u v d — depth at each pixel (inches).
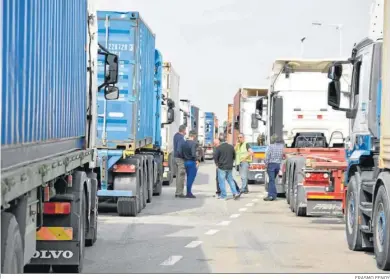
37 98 511.5
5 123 415.2
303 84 1605.6
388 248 690.2
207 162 3875.5
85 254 811.4
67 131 666.2
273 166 1574.8
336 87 916.0
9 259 416.2
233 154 1617.9
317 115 1601.9
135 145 1237.7
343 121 1598.2
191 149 1630.2
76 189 655.8
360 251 848.3
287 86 1608.0
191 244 897.5
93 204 871.7
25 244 489.7
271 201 1567.4
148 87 1478.8
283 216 1257.4
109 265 737.0
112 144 1228.5
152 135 1588.3
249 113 2625.5
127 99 1238.9
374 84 815.7
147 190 1465.3
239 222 1155.3
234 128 3120.1
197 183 2196.1
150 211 1320.1
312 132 1605.6
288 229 1067.3
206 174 2677.2
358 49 900.6
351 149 920.3
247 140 2615.7
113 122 1231.5
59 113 614.9
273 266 736.3
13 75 431.8
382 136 734.5
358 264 751.1
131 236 972.6
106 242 913.5
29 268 665.0
